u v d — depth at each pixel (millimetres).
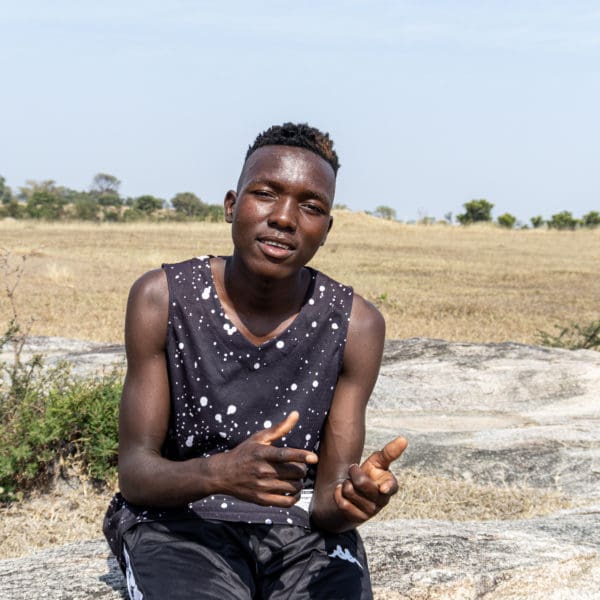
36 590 3033
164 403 2580
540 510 5168
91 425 5441
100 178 90938
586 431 6387
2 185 86375
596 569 3496
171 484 2336
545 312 15992
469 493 5441
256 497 2195
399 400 7414
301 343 2568
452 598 3180
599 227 46594
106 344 9117
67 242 29781
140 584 2393
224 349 2543
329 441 2650
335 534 2650
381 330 2678
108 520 2693
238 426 2561
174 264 2605
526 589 3316
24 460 5297
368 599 2521
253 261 2467
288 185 2455
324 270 23750
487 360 8180
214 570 2432
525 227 48844
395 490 2285
